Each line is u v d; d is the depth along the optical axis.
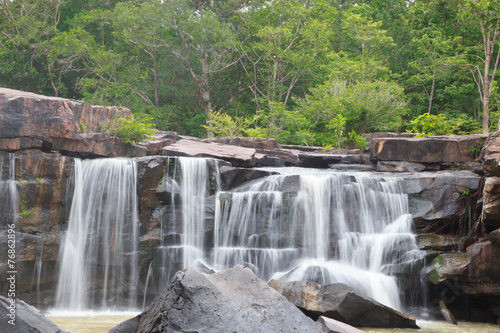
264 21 36.88
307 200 14.73
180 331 5.74
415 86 39.75
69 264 14.06
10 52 35.09
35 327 5.95
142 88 39.38
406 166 16.98
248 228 14.70
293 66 37.50
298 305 10.49
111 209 14.40
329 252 14.45
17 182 13.55
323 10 36.88
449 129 21.58
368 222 14.87
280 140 30.64
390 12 42.16
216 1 41.69
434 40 34.91
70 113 14.73
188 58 38.41
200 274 6.37
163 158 14.71
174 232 14.52
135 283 14.11
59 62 37.69
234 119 39.75
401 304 13.16
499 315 12.23
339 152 20.55
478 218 14.27
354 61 36.53
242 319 5.79
